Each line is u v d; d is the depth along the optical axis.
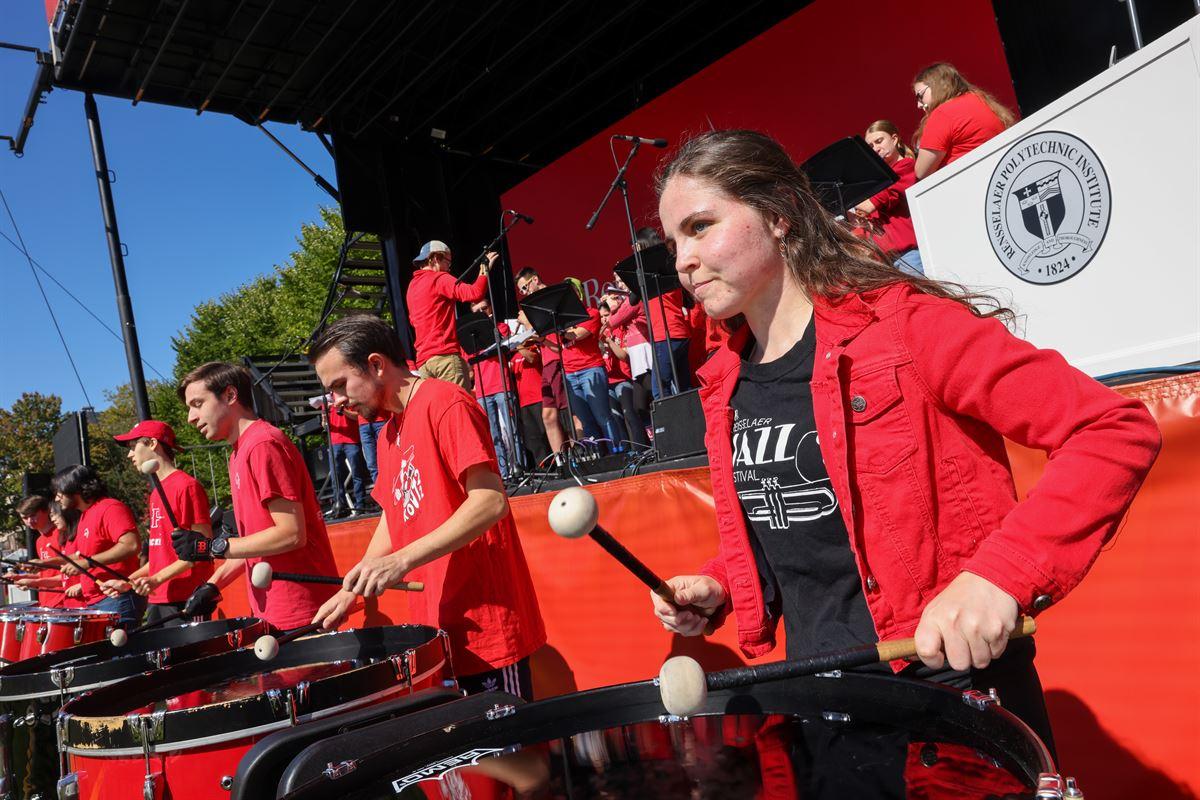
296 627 2.82
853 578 1.20
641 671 2.91
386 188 9.94
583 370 6.12
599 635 3.04
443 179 10.32
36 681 2.37
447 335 6.35
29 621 3.92
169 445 4.34
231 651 2.41
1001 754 0.86
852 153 3.75
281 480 2.79
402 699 1.51
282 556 2.85
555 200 9.90
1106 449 0.94
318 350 2.29
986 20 6.45
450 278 6.31
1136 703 1.72
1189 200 1.61
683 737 1.13
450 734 1.23
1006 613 0.88
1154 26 4.11
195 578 4.12
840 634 1.22
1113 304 1.78
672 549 2.78
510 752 1.17
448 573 2.20
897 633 1.13
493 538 2.24
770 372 1.27
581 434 6.35
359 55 8.98
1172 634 1.67
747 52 8.17
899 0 6.96
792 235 1.24
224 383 3.04
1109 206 1.76
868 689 1.11
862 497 1.15
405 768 1.16
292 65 9.03
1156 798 1.70
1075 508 0.92
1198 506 1.64
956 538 1.11
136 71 9.01
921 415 1.11
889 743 0.97
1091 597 1.79
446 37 9.06
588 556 3.08
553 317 5.64
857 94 7.41
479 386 6.77
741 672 0.91
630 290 5.23
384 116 9.88
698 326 5.35
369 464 7.30
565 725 1.25
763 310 1.29
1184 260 1.63
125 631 2.92
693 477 2.72
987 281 2.06
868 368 1.14
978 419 1.11
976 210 2.07
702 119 8.62
